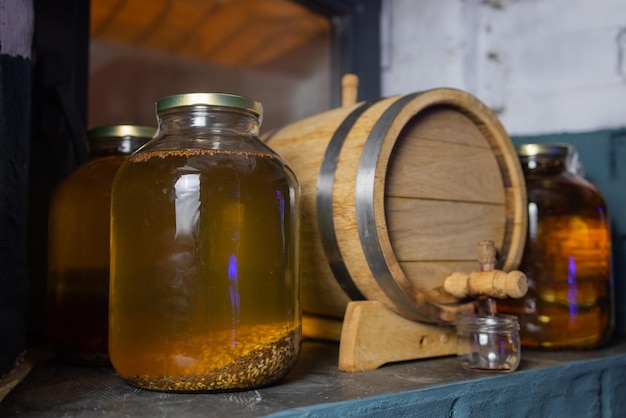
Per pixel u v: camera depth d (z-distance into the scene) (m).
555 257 0.76
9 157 0.61
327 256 0.67
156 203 0.51
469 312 0.69
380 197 0.62
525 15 1.05
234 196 0.51
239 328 0.51
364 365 0.63
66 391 0.54
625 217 0.94
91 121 0.89
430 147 0.69
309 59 1.16
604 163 0.96
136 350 0.51
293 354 0.56
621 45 0.96
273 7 1.10
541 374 0.65
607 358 0.72
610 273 0.80
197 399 0.51
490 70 1.08
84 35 0.86
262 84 1.10
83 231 0.65
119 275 0.53
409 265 0.66
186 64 1.00
